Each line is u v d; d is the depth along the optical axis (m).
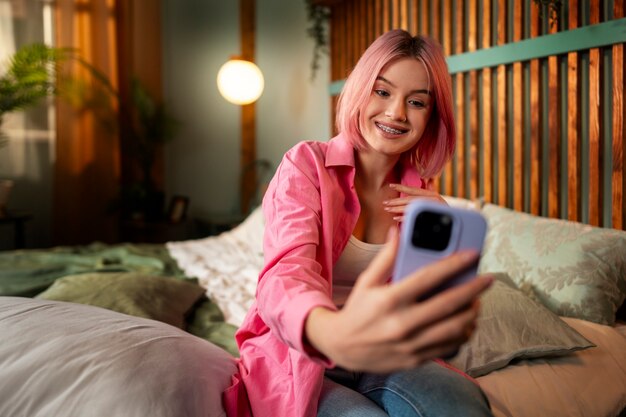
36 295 1.99
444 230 0.56
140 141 3.98
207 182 4.46
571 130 1.91
